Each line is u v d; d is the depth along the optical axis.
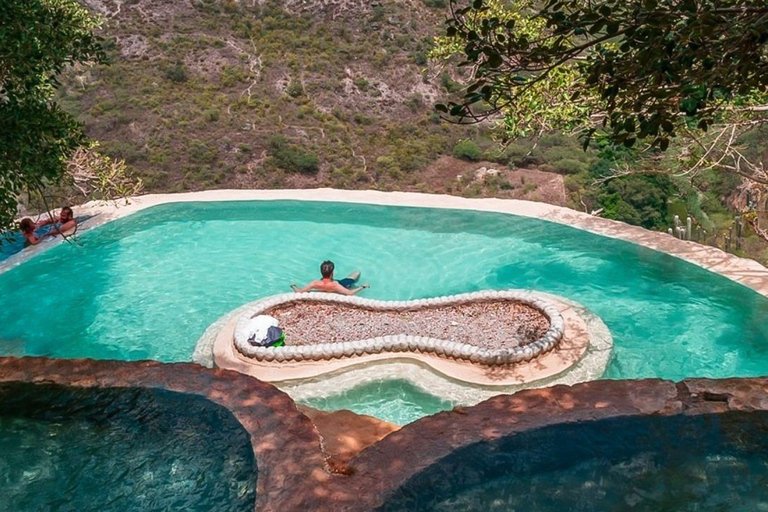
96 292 10.08
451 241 11.86
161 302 9.72
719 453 3.48
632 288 9.63
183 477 3.53
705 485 3.30
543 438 3.55
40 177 6.15
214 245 12.00
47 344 8.59
